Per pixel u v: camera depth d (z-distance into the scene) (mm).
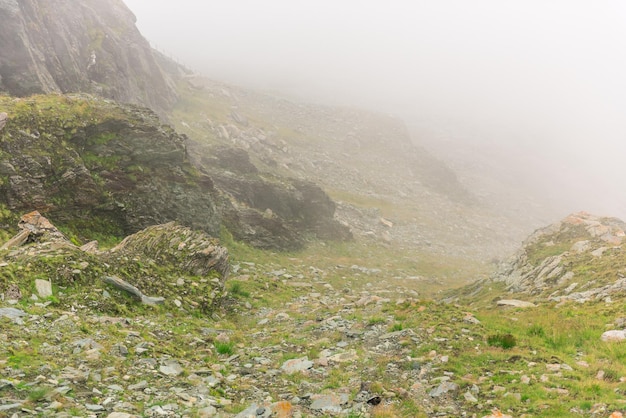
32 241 21453
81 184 29500
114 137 33312
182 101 84438
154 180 34469
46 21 46219
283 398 13062
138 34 75812
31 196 26438
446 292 39219
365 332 19344
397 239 69188
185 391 12508
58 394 10547
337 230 58719
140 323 17922
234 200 48750
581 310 20312
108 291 19406
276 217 49500
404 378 14484
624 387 12422
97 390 11367
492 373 14359
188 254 27016
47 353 12789
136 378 12719
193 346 17141
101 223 30172
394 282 45594
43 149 28453
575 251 28797
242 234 44156
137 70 68375
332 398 12961
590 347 16203
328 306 27391
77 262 19656
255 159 72812
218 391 13070
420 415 11852
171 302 21906
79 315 16594
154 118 38094
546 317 19969
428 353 16125
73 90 44656
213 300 24500
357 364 15797
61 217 27828
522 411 11672
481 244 80188
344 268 46750
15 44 36562
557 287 25344
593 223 31984
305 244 51906
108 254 22688
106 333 15445
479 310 23812
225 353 17141
